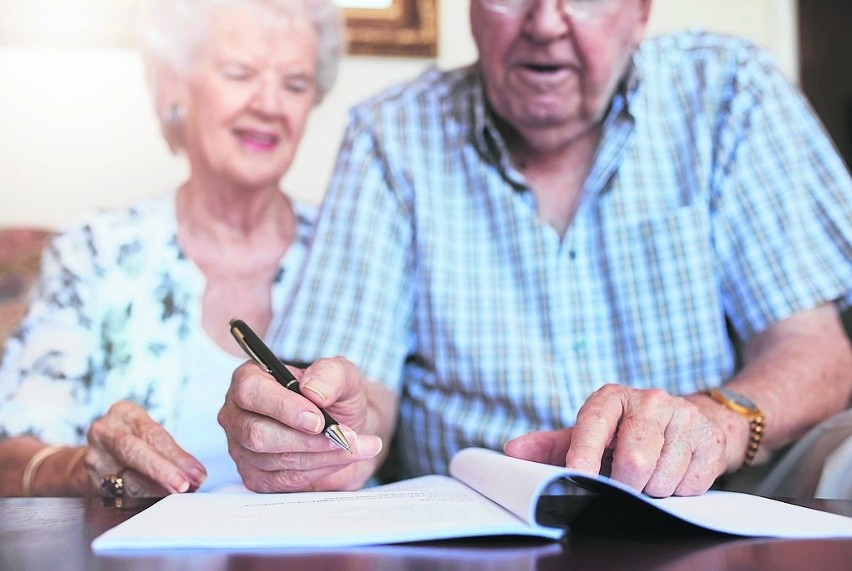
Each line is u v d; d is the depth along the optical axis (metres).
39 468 1.36
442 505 0.72
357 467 1.03
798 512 0.71
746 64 1.50
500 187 1.48
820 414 1.25
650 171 1.47
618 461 0.79
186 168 1.78
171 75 1.78
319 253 1.49
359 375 1.04
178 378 1.67
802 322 1.40
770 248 1.43
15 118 1.80
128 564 0.54
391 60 1.86
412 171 1.51
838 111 2.03
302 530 0.61
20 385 1.61
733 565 0.53
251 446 0.88
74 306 1.69
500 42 1.40
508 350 1.44
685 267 1.44
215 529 0.62
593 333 1.46
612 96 1.46
